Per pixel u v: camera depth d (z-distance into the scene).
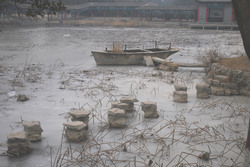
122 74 13.69
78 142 6.02
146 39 39.34
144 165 5.16
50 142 6.04
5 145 5.85
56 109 8.29
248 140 4.57
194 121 7.43
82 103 8.91
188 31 61.06
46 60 19.23
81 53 23.16
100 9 89.81
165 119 7.45
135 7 87.44
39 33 49.16
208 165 5.18
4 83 11.38
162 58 16.95
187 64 14.56
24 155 5.46
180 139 6.27
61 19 85.62
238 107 8.38
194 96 9.92
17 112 7.95
